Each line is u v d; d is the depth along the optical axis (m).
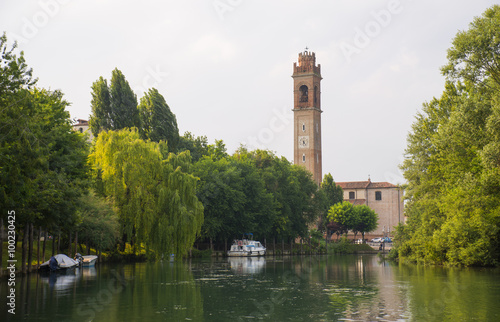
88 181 49.91
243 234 118.12
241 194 109.62
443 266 66.25
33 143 38.19
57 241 72.94
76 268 60.94
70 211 47.75
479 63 47.69
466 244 60.28
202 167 109.19
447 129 50.50
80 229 63.84
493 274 51.97
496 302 33.50
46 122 46.81
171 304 33.88
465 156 52.81
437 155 60.88
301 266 75.00
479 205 50.69
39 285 43.47
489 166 44.34
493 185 45.66
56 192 44.53
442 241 63.28
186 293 39.56
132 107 111.44
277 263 84.06
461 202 56.59
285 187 134.75
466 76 48.78
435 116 66.88
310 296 37.84
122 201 73.38
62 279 48.59
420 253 75.25
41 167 41.53
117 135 76.12
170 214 74.88
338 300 35.47
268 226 121.12
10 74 36.47
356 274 57.91
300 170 147.50
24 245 49.88
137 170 73.62
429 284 44.44
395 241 97.38
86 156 54.38
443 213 67.25
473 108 48.38
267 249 132.75
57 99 53.59
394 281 47.97
